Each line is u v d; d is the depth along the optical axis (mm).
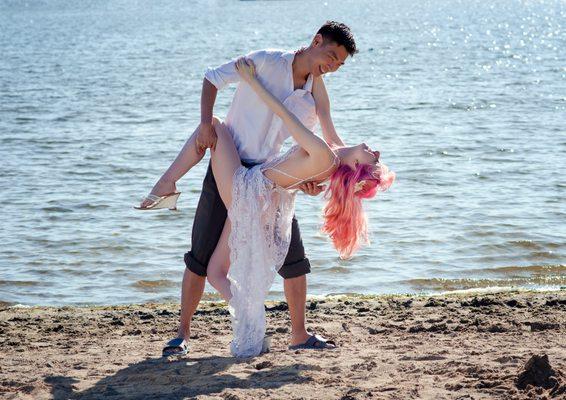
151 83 36875
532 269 10227
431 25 85250
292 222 5344
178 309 7984
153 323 7109
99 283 10047
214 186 5262
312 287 9586
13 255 11172
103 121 25125
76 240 11883
